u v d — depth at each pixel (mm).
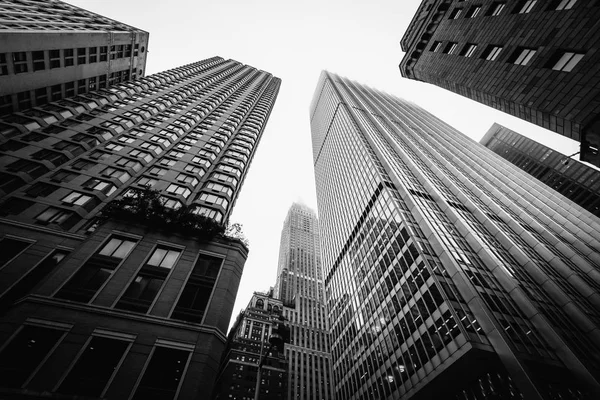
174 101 66375
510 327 37250
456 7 37219
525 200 95188
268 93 108812
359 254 77562
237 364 93438
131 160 41406
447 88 39500
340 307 81312
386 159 83250
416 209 60875
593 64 21422
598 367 34375
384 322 55594
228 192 43250
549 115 25312
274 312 153250
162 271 23156
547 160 155875
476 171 114000
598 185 127938
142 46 70312
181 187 40219
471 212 69812
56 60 47188
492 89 30781
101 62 57812
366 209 80125
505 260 53344
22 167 32812
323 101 192875
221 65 120875
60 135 40031
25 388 14594
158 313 20328
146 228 25875
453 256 48312
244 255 27547
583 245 74562
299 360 130750
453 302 40812
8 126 36469
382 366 52094
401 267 54969
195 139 53781
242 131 65562
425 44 44250
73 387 15367
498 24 29984
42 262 23750
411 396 41969
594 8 21516
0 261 22625
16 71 40719
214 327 20547
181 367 18047
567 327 40500
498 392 34375
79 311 18531
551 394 30938
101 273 21453
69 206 31062
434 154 107625
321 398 118875
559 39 23750
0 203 28094
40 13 53656
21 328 16656
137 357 17578
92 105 50719
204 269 24578
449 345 37625
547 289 49188
